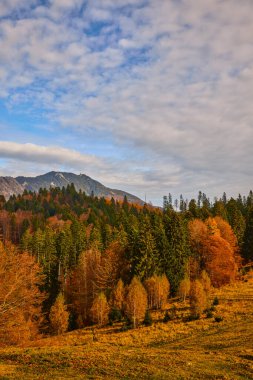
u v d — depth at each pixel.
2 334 30.12
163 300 63.72
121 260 77.75
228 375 21.88
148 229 77.12
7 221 180.88
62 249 99.75
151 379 20.44
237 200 162.88
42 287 84.62
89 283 78.12
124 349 33.38
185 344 39.84
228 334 41.84
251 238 95.44
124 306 58.28
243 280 81.31
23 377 20.14
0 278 29.53
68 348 34.09
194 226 89.38
